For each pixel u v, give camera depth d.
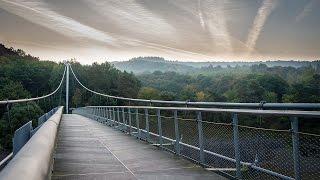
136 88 128.12
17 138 3.74
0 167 3.42
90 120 31.61
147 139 11.32
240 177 5.23
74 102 102.75
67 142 11.98
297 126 4.01
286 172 4.17
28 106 6.35
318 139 3.67
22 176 1.02
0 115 4.69
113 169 6.86
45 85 122.69
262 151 4.64
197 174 6.21
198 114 6.92
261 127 4.78
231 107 6.01
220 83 108.62
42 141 1.73
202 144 6.77
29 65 122.44
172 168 6.86
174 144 8.55
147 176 6.16
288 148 4.14
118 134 15.15
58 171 6.64
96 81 131.75
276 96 56.44
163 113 9.72
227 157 5.73
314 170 3.69
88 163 7.61
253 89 60.41
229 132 5.64
